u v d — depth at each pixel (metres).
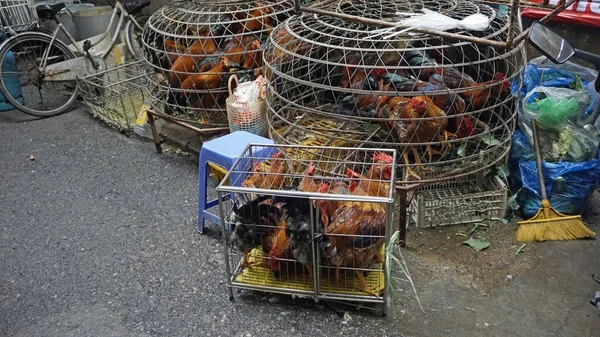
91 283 2.75
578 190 2.90
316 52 3.12
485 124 3.00
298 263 2.47
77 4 5.93
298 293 2.44
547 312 2.40
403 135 2.75
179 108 3.80
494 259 2.74
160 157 3.98
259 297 2.58
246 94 3.28
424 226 2.97
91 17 5.30
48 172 3.85
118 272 2.82
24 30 4.95
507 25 2.79
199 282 2.71
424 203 2.91
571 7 3.49
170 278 2.75
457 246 2.84
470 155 2.94
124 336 2.41
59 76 4.68
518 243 2.83
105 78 4.75
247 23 3.58
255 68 3.62
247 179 2.59
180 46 3.66
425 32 2.60
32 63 4.74
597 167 2.87
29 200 3.52
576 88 3.10
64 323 2.50
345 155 2.86
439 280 2.62
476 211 2.99
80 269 2.86
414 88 2.74
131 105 4.54
